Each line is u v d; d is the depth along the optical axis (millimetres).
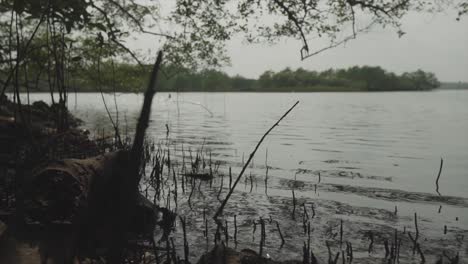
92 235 5309
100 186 5766
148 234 6051
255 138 19062
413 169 11578
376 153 14664
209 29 10336
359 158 13523
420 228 6535
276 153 14500
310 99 89438
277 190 8961
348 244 5785
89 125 24047
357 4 8148
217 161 12555
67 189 5473
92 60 14375
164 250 5473
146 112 3283
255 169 11352
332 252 5570
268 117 34906
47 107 18969
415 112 42875
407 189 9109
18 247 4758
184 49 11523
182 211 7320
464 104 64188
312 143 17438
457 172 11148
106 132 19672
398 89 197250
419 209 7586
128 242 5488
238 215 7172
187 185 9344
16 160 7543
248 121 30328
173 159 12969
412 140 18672
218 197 8320
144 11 8898
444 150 15531
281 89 182750
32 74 14016
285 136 20109
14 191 6387
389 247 5742
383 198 8336
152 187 9117
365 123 28625
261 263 4570
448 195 8594
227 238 5941
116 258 4551
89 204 5531
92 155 10352
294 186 9367
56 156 8602
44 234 5203
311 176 10477
